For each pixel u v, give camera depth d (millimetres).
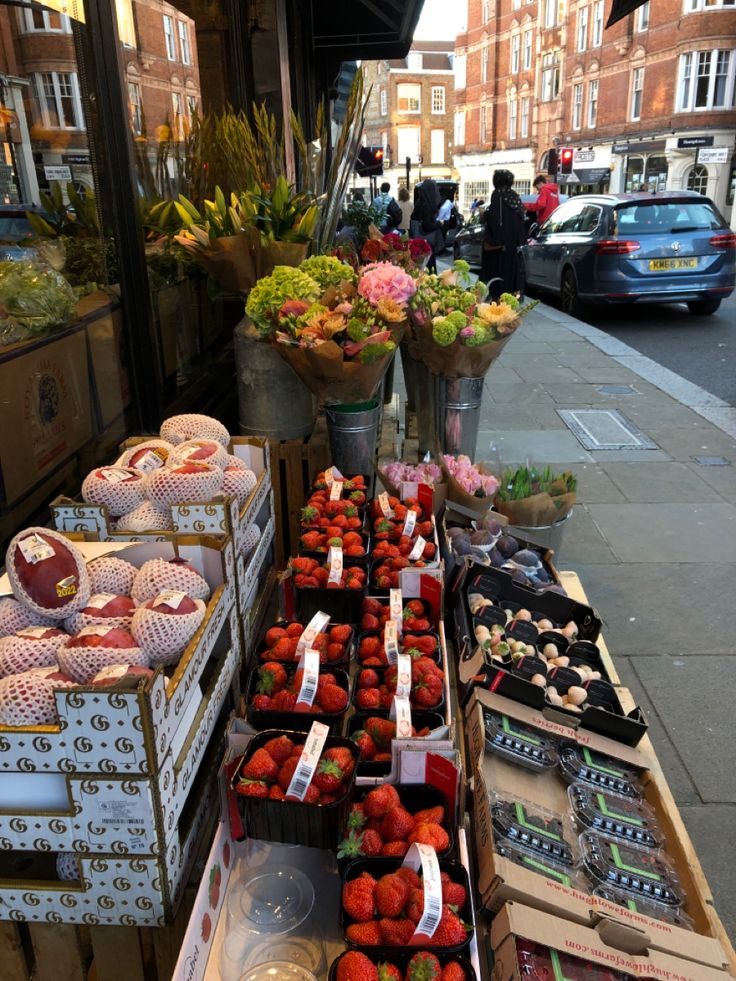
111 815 1340
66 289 2602
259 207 3400
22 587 1578
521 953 1453
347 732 1815
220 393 4062
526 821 1815
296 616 2266
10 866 1487
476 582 2586
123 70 2961
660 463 5500
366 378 2865
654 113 30891
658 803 1916
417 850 1377
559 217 11695
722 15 27656
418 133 59125
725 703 3068
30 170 2566
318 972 1442
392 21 8125
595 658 2400
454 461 3332
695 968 1471
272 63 5383
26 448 2371
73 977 1541
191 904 1499
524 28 41750
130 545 1844
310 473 3289
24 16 2453
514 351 8781
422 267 5469
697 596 3826
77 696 1266
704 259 9938
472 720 2041
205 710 1629
